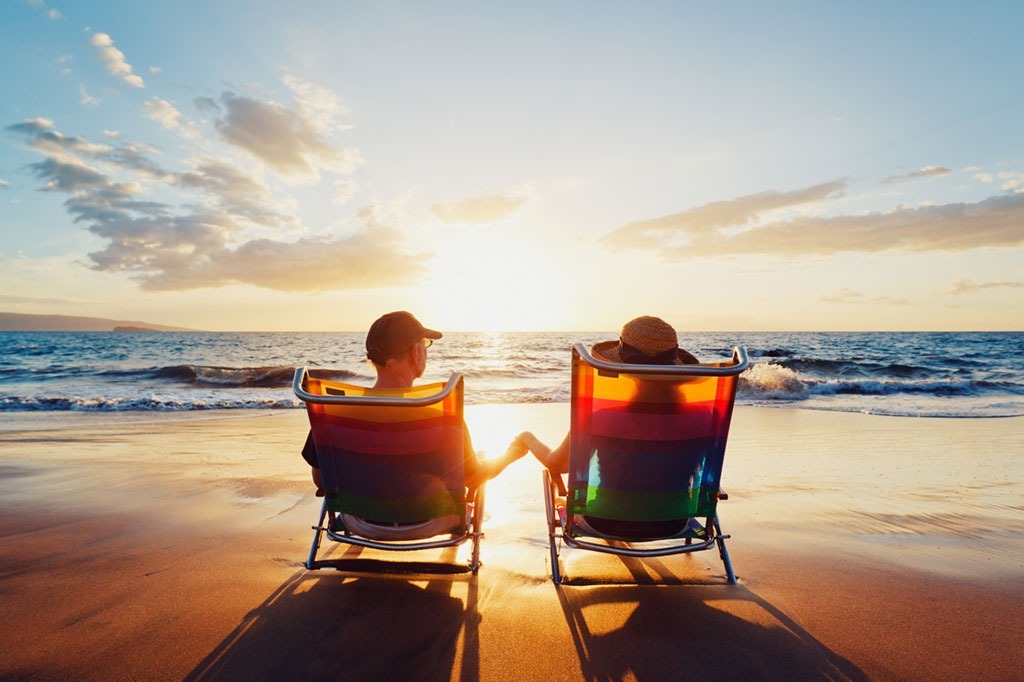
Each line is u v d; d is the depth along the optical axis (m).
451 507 2.66
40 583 2.61
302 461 5.60
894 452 6.59
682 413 2.51
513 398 12.98
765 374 14.79
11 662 1.94
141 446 6.52
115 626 2.21
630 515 2.67
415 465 2.56
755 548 3.28
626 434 2.54
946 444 7.18
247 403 11.20
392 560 2.96
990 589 2.70
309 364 27.45
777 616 2.40
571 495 2.67
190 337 71.00
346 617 2.31
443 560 3.03
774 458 6.20
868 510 4.11
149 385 16.12
